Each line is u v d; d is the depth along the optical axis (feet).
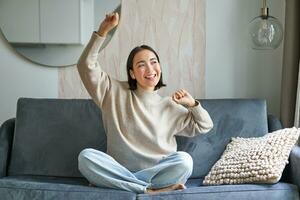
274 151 5.90
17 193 5.45
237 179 5.80
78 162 6.32
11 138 7.08
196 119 6.42
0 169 6.63
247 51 8.16
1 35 8.00
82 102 7.09
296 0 7.31
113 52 8.06
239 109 7.09
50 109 7.03
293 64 7.43
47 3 7.91
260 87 8.22
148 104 6.46
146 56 6.41
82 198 5.41
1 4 7.91
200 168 6.79
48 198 5.41
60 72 8.08
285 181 6.20
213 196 5.42
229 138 6.93
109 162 5.83
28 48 7.98
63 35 7.96
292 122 7.56
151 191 5.67
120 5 7.95
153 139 6.27
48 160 6.84
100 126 6.94
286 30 7.46
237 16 8.11
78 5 7.91
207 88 8.19
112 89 6.43
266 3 8.12
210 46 8.14
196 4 8.06
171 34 8.08
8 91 8.11
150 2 8.00
